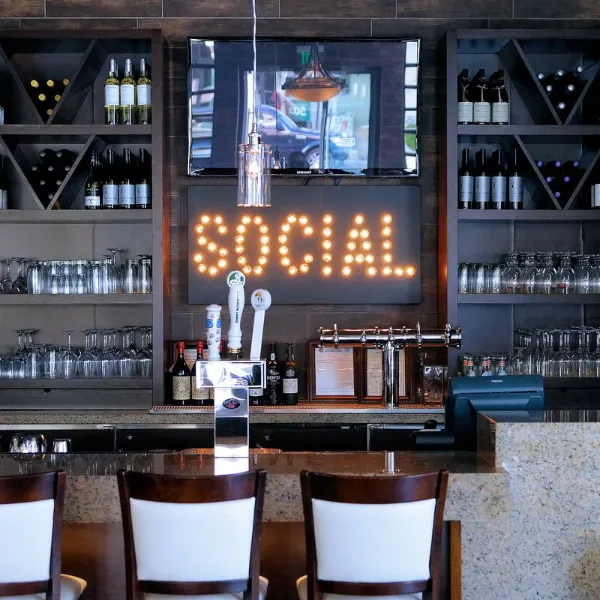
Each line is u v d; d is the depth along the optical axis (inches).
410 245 200.8
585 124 198.4
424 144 201.3
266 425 186.5
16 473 118.0
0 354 201.6
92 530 124.6
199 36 192.9
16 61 199.8
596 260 192.4
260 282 200.5
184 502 103.0
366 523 102.7
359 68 192.2
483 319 202.7
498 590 118.0
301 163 193.6
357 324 203.2
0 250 201.6
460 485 117.3
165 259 193.5
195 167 193.9
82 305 202.1
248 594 105.4
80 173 197.0
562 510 123.8
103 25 198.8
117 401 192.7
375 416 186.5
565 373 191.6
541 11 200.1
